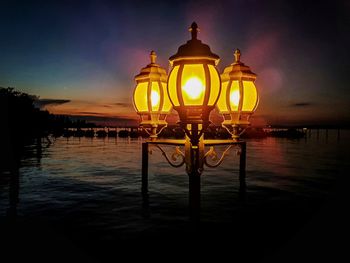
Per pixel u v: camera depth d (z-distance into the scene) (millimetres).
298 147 44844
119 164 22078
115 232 7113
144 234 6965
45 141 58875
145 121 3883
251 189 12617
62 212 8906
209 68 2689
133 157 27781
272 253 5770
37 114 45531
